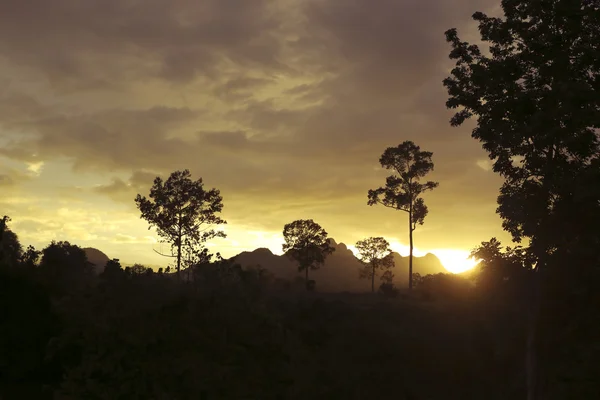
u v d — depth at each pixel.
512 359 21.53
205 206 51.31
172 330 17.44
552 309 17.39
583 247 15.84
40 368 15.62
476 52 18.20
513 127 16.80
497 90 17.11
